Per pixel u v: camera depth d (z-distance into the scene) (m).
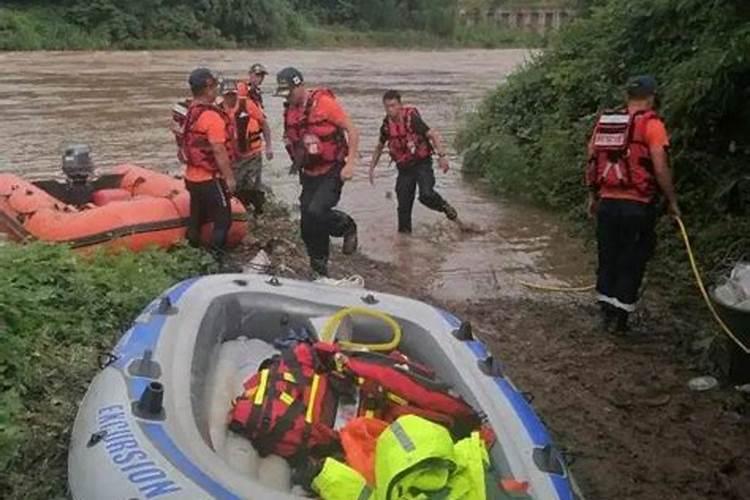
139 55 39.69
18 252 6.85
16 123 18.16
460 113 21.09
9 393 5.20
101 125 18.11
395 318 5.17
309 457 4.02
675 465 5.25
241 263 8.27
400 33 56.41
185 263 7.72
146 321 4.86
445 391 4.24
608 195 6.95
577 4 16.22
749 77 8.98
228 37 47.81
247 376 4.80
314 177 7.90
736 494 4.98
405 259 9.20
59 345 5.89
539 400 5.98
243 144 9.93
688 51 10.33
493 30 60.06
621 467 5.21
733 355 6.09
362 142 17.05
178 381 4.24
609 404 5.96
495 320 7.45
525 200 12.09
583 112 12.68
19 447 4.80
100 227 7.73
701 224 9.02
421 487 3.30
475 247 9.74
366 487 3.51
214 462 3.62
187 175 8.04
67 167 9.01
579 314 7.65
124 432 3.82
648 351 6.82
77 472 3.80
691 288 8.04
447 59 43.41
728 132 9.45
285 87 7.82
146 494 3.44
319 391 4.28
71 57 37.19
